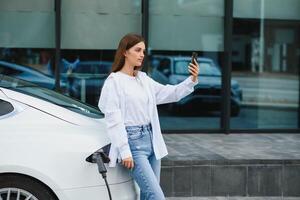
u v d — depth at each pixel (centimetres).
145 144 455
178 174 672
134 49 457
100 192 448
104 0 947
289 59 997
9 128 453
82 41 947
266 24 984
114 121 443
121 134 441
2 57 933
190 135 945
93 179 446
